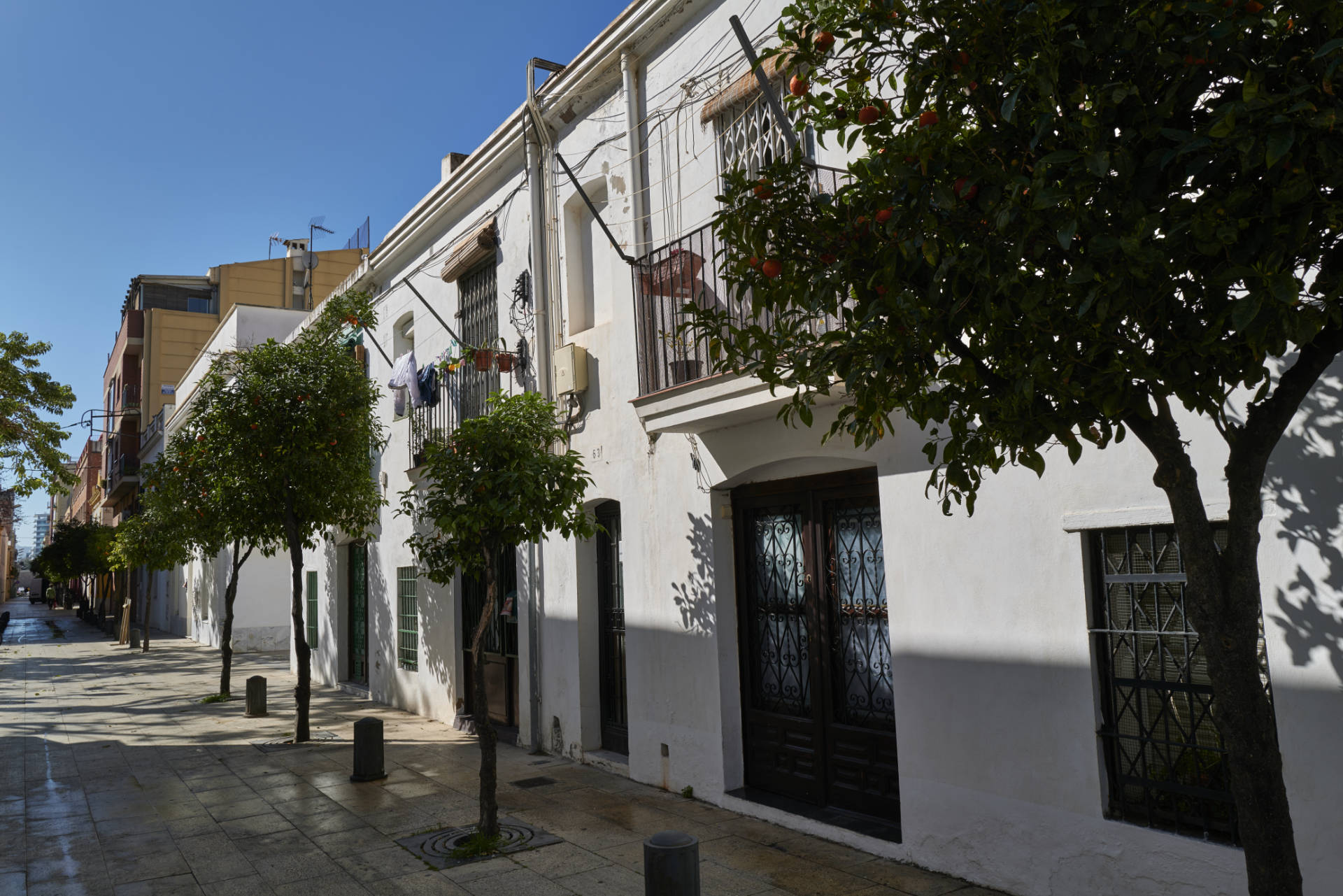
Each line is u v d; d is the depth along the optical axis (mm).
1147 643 4793
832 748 6836
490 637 11555
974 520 5578
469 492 6758
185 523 16484
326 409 11680
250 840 7113
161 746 11383
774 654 7480
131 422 42688
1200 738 4547
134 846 7062
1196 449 4500
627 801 7797
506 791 8281
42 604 86562
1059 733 5062
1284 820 2654
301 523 12289
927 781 5785
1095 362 2799
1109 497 4863
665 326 7867
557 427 9703
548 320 10188
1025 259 2906
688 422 7215
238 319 26578
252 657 24781
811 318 3588
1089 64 2873
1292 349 4094
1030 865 5168
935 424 5828
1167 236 2416
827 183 6801
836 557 6922
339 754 10422
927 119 3115
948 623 5699
